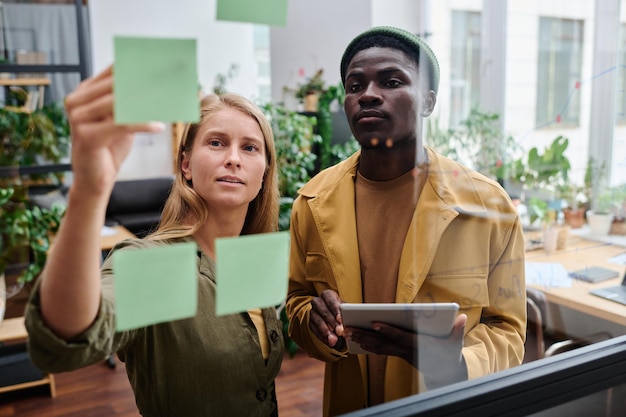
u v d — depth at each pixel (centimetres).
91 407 181
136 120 55
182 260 63
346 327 93
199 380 83
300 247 112
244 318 88
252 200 92
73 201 54
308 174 168
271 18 69
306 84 158
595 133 134
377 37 103
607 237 130
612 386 93
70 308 56
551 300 118
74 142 53
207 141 83
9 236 117
